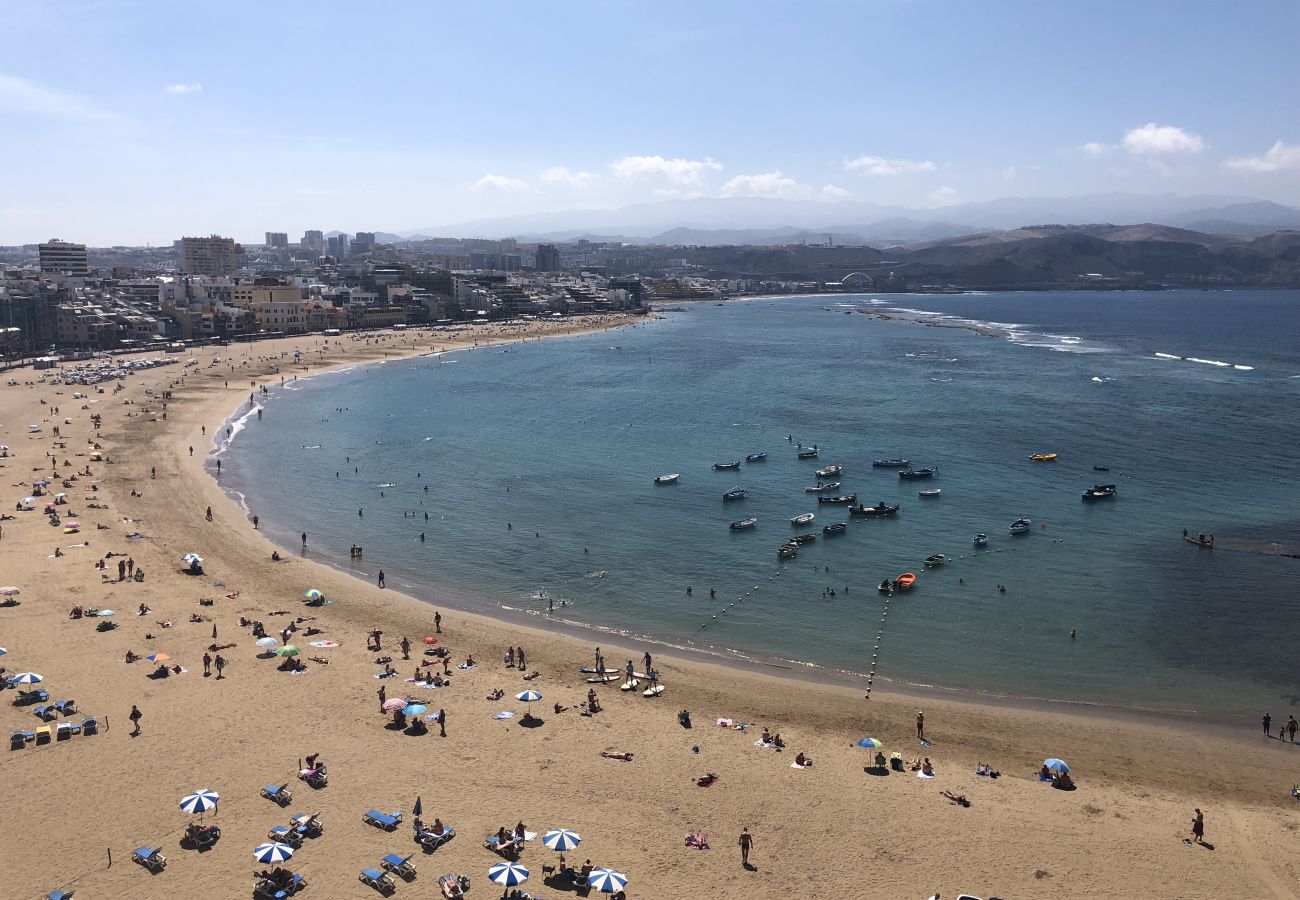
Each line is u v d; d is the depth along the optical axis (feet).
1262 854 180.04
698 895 164.35
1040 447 581.12
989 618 311.06
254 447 585.22
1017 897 165.99
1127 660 278.26
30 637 272.51
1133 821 191.83
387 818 182.60
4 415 646.74
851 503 455.22
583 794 196.85
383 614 306.96
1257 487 479.00
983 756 219.82
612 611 317.22
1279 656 280.10
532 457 563.48
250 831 179.73
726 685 256.93
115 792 192.75
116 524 395.14
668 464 545.03
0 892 160.56
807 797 197.98
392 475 515.50
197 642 272.92
